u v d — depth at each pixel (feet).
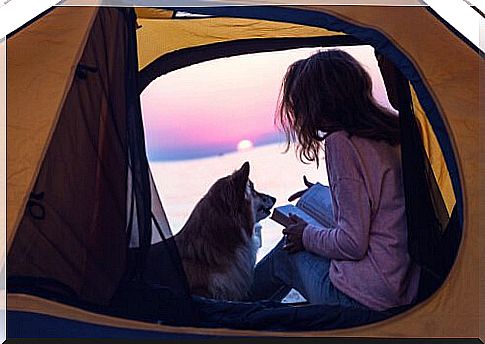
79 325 8.33
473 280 8.66
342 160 8.86
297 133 10.59
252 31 10.37
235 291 9.70
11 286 8.43
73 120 8.78
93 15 8.46
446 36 8.36
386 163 8.84
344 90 9.27
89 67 8.73
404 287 8.69
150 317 8.50
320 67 9.57
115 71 8.95
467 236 8.71
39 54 8.46
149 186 9.11
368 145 8.89
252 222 10.53
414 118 8.89
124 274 8.86
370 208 8.79
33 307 8.36
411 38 8.54
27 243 8.61
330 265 9.16
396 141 8.96
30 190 8.69
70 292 8.62
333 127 9.11
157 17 9.76
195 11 8.70
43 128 8.70
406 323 8.48
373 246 8.77
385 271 8.66
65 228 8.77
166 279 8.90
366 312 8.60
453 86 8.66
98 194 8.94
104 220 8.93
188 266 9.75
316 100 9.43
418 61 8.64
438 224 8.82
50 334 8.20
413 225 8.66
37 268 8.59
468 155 8.73
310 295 9.17
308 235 9.39
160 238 9.07
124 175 9.05
